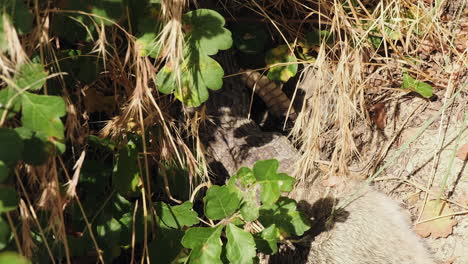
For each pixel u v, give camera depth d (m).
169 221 1.15
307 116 1.28
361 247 1.21
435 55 1.29
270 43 1.30
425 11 1.27
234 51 1.28
